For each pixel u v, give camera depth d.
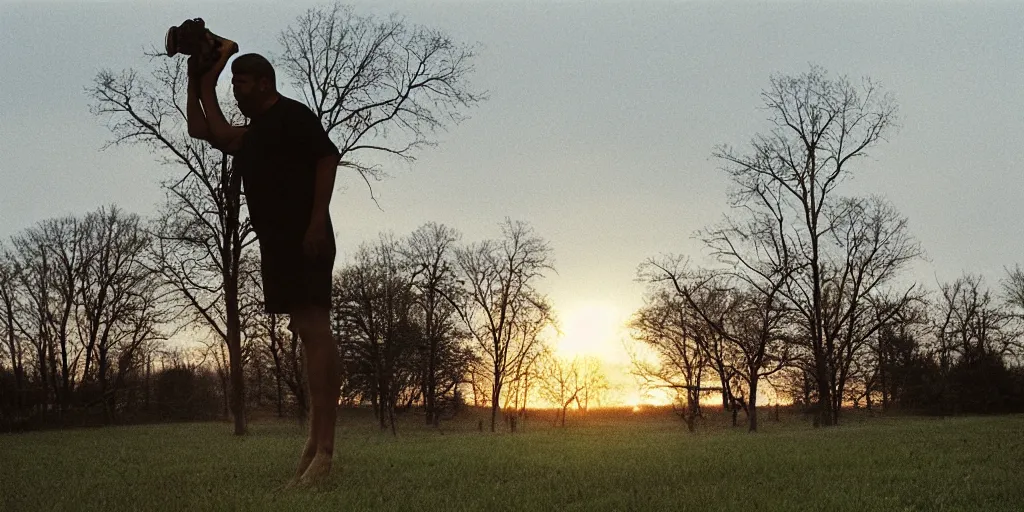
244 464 8.22
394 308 36.22
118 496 5.87
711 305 43.16
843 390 48.66
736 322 41.16
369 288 35.50
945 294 57.47
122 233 51.38
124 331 53.00
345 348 36.31
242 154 6.25
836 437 13.09
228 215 28.25
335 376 6.43
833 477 6.54
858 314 41.81
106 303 51.91
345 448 10.78
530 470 7.16
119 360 55.56
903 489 5.80
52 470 8.63
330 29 28.97
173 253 30.73
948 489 5.81
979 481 6.27
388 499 5.43
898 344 54.22
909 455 8.38
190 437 21.97
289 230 6.12
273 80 6.24
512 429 47.44
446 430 46.75
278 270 6.21
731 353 42.91
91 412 51.19
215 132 6.54
